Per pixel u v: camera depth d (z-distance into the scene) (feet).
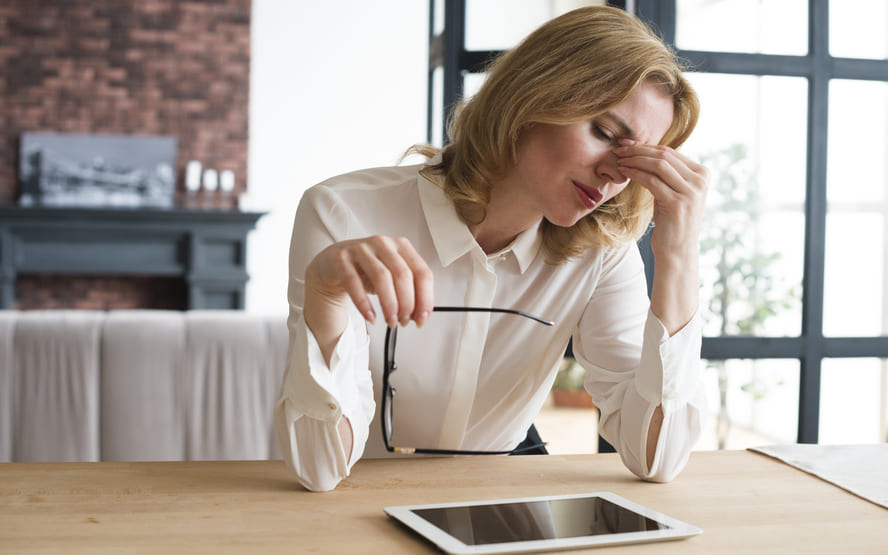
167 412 6.27
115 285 19.84
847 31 7.16
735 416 7.36
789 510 2.74
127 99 19.86
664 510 2.73
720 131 7.07
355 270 2.60
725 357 7.22
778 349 7.28
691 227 3.27
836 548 2.37
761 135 7.14
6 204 18.88
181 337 6.36
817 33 7.09
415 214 3.68
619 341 3.76
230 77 20.17
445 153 3.81
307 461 2.81
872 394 7.48
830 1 7.09
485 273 3.64
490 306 3.75
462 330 3.69
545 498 2.72
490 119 3.33
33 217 18.76
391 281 2.53
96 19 19.69
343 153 20.77
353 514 2.59
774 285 7.28
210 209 19.10
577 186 3.27
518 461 3.37
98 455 6.21
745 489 3.00
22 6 19.47
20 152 19.51
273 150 20.54
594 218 3.71
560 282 3.85
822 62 7.11
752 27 7.06
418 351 3.68
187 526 2.42
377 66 20.83
